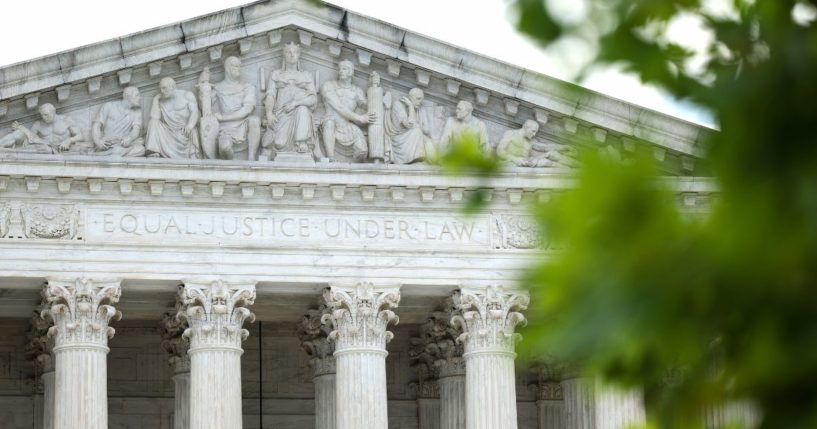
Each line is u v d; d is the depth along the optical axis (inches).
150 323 2578.7
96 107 2218.3
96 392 2135.8
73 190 2183.8
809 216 387.9
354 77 2292.1
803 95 390.9
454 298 2271.2
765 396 400.5
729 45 418.9
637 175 409.1
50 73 2164.1
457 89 2288.4
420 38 2255.2
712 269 398.9
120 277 2171.5
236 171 2204.7
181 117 2231.8
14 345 2502.5
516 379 2662.4
